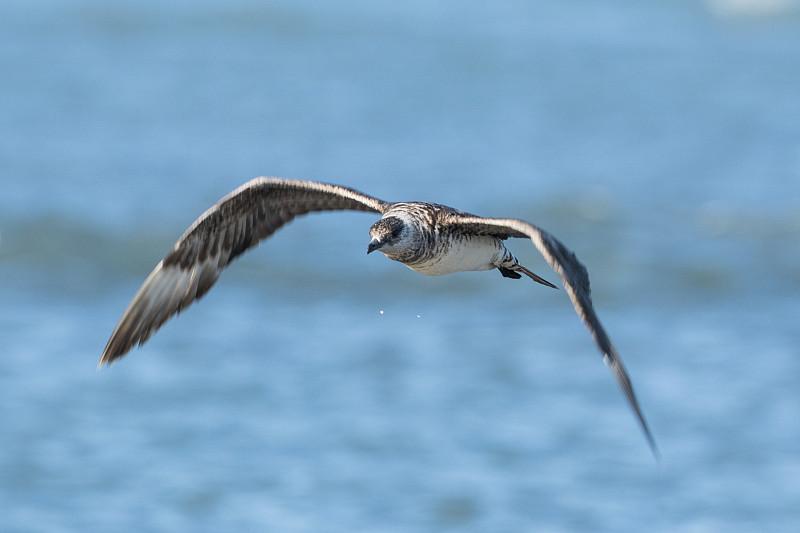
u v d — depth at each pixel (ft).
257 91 131.34
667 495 42.27
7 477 42.16
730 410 49.57
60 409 48.32
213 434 46.16
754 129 118.52
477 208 87.61
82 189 87.66
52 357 54.95
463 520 40.09
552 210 87.51
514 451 45.57
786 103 132.26
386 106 125.80
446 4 200.23
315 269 72.23
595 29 184.75
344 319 63.26
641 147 110.11
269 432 46.83
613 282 72.18
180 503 40.50
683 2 205.36
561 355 57.21
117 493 41.39
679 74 150.82
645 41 175.94
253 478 42.83
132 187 89.40
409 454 45.16
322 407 49.32
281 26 175.01
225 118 116.88
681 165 102.89
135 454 44.37
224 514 40.24
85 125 110.32
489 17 191.31
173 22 173.17
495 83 141.59
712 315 65.41
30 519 39.01
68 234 77.10
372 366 55.06
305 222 81.51
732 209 88.33
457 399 50.70
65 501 40.73
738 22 192.34
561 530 39.58
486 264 27.66
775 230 82.64
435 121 119.03
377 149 105.50
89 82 131.03
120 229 78.74
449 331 61.31
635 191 93.50
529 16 192.75
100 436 45.78
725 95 137.08
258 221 27.58
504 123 119.55
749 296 69.31
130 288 69.46
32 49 149.07
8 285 68.28
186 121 114.73
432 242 26.40
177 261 27.17
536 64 154.92
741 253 77.71
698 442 46.21
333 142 107.76
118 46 155.12
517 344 59.11
